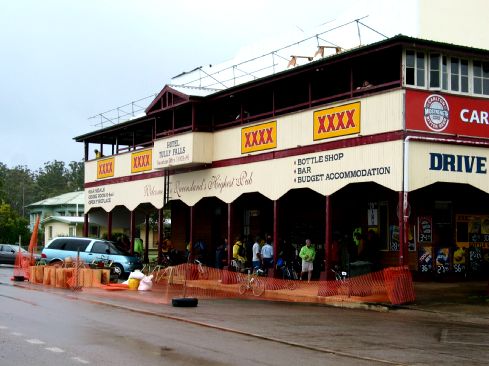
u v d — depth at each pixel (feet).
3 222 223.71
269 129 86.94
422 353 37.91
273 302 71.72
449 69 70.54
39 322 48.57
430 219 86.33
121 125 125.39
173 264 112.68
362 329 48.24
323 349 38.37
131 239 121.80
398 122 67.05
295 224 101.76
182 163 100.63
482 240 89.66
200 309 61.67
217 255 105.50
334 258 86.69
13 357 34.17
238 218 114.73
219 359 34.27
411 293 64.23
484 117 71.87
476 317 55.62
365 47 69.87
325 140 76.79
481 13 90.38
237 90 91.35
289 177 82.53
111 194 130.52
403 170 65.98
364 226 90.22
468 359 36.29
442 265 86.28
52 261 111.34
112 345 38.22
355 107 72.59
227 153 96.17
